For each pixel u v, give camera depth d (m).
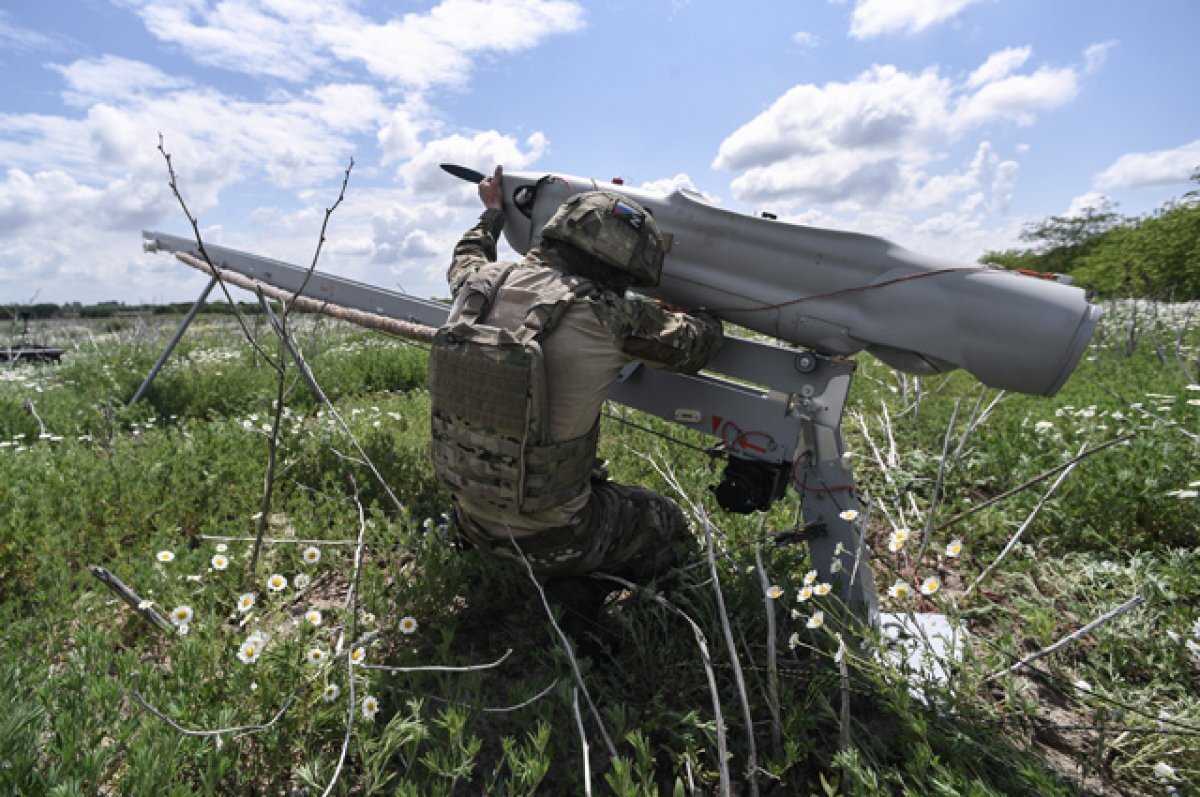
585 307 1.97
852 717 2.02
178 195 2.23
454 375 2.03
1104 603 2.57
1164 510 3.08
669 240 2.42
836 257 2.19
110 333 8.51
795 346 2.56
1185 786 1.76
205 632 2.02
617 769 1.48
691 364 2.26
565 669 2.09
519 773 1.58
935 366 2.19
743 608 2.33
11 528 2.68
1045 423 3.86
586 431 2.08
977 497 3.75
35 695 1.66
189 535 3.13
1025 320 1.94
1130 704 2.02
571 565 2.20
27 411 4.79
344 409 5.55
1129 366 7.48
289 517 3.19
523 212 2.69
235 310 2.48
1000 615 2.65
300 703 1.82
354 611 2.04
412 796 1.39
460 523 2.36
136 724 1.57
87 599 2.27
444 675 2.03
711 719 1.98
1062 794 1.55
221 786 1.65
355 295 3.93
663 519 2.45
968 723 1.82
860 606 2.31
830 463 2.44
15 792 1.31
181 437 4.08
